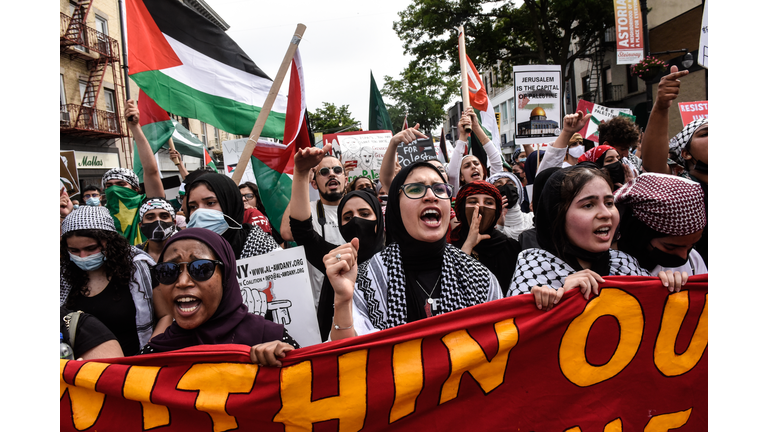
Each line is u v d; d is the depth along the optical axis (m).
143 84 3.82
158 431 1.80
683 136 2.68
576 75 27.80
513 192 3.79
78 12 20.14
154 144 4.62
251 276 2.29
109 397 1.80
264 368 1.78
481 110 7.16
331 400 1.79
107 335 2.08
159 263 1.86
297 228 2.74
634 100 22.64
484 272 2.24
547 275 2.00
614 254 2.11
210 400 1.76
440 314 1.93
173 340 1.91
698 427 1.96
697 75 17.28
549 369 1.89
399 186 2.24
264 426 1.79
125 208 4.32
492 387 1.87
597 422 1.91
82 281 2.43
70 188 5.81
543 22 20.69
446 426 1.85
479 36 21.20
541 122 5.81
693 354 1.95
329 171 3.84
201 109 4.10
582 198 1.88
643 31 11.88
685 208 1.92
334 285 1.86
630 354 1.93
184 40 4.07
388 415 1.82
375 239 2.92
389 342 1.80
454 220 3.59
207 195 2.79
